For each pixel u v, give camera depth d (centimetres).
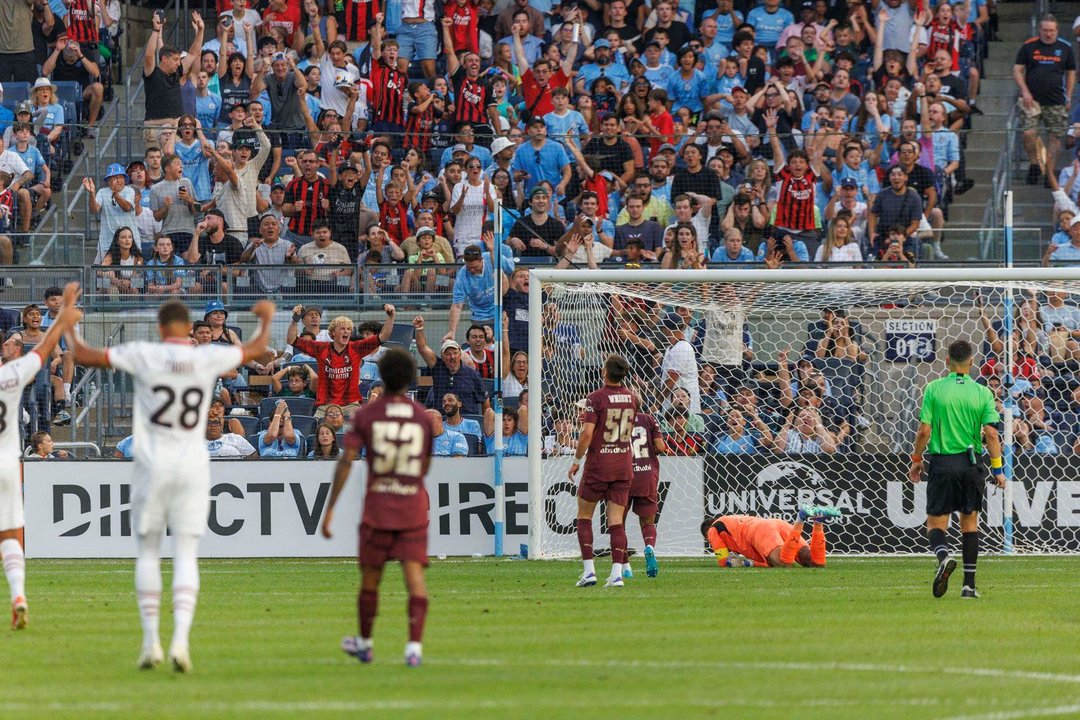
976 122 9431
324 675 2980
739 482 6184
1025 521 6122
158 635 3416
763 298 6475
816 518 5569
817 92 8944
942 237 7794
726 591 4688
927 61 9288
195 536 3036
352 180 7612
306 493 6112
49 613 4188
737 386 6347
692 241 7431
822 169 7900
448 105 8669
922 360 6481
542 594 4622
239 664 3145
